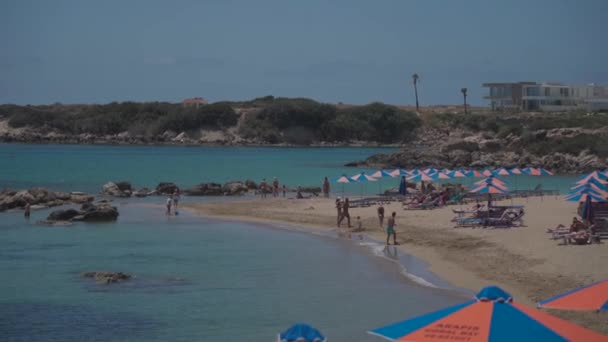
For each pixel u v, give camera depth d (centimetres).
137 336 2381
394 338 1291
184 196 7512
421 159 11650
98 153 16700
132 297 2930
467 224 4553
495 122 16750
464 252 3753
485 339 1234
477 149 12675
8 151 17200
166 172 10881
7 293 2992
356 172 10800
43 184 8806
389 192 6612
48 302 2842
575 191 4638
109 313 2680
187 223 5369
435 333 1280
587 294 1535
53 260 3750
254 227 5122
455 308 1355
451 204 5828
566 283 2878
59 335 2398
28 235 4678
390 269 3472
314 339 1213
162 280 3259
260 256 3894
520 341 1220
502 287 2919
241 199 7125
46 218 5597
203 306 2784
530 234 3981
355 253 3953
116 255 3916
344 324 2523
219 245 4284
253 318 2603
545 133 12350
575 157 11269
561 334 1241
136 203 6844
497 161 11594
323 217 5503
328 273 3412
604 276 2928
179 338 2361
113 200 7144
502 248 3716
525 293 2784
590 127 12862
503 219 4375
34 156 15212
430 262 3612
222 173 10706
